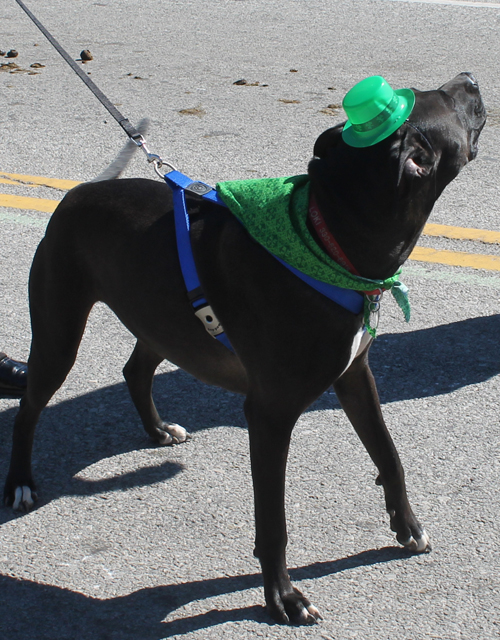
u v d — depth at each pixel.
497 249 4.53
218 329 2.34
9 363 3.53
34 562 2.63
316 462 3.05
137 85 7.30
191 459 3.12
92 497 2.93
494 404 3.34
